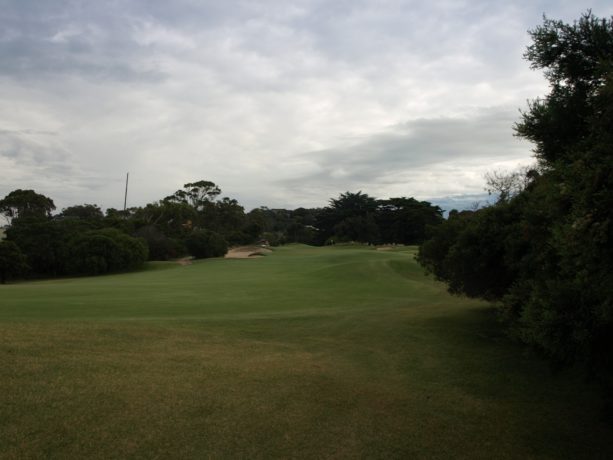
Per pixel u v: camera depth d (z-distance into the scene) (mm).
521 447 6332
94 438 5879
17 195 75375
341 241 95250
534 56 7430
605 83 5062
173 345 10609
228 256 64750
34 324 11297
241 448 5914
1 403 6551
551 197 5559
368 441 6301
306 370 9328
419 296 22641
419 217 88688
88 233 51156
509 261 10617
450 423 7031
